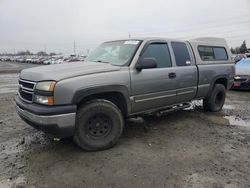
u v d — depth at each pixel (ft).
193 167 11.61
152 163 11.97
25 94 12.95
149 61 14.23
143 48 15.19
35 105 11.97
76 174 10.91
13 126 17.84
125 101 14.23
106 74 13.21
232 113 22.06
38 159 12.36
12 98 30.04
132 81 14.26
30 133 16.29
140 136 15.69
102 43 18.38
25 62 239.50
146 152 13.24
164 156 12.77
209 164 11.93
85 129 12.87
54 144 14.28
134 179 10.51
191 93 18.51
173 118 19.86
